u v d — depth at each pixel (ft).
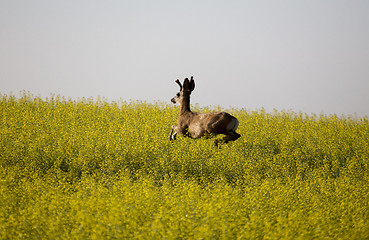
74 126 203.00
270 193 118.73
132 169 160.25
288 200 114.01
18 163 158.81
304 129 234.99
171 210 96.02
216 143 181.78
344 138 218.79
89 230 82.94
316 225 90.33
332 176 172.76
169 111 260.42
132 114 249.34
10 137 179.83
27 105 264.52
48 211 98.53
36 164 159.33
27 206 102.06
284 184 147.23
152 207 100.32
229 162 164.96
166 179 140.36
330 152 193.16
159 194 116.26
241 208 103.19
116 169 156.66
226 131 180.24
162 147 176.24
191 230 82.48
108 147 169.99
